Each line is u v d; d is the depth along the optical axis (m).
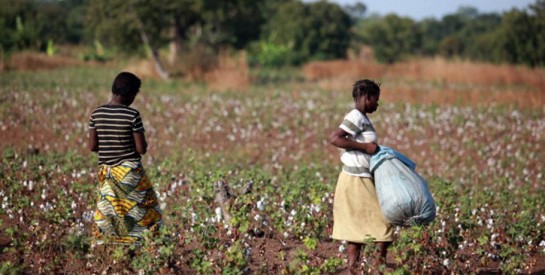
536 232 15.72
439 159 29.03
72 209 15.74
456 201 19.08
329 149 30.44
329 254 13.98
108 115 11.83
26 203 15.35
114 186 11.95
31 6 113.00
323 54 115.44
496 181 24.50
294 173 23.08
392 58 124.25
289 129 34.19
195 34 73.94
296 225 14.92
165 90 50.09
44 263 12.30
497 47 100.06
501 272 13.31
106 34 61.06
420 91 48.31
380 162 11.54
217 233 14.50
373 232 11.59
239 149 29.42
